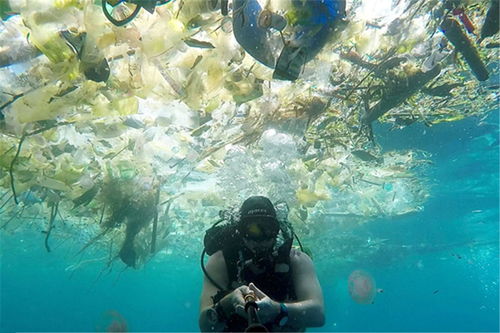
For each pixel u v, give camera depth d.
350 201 6.37
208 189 4.37
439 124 4.46
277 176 3.29
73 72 1.66
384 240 10.77
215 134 2.82
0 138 2.45
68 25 1.53
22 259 13.62
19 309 50.31
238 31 1.46
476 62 2.14
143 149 2.79
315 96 2.50
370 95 2.38
